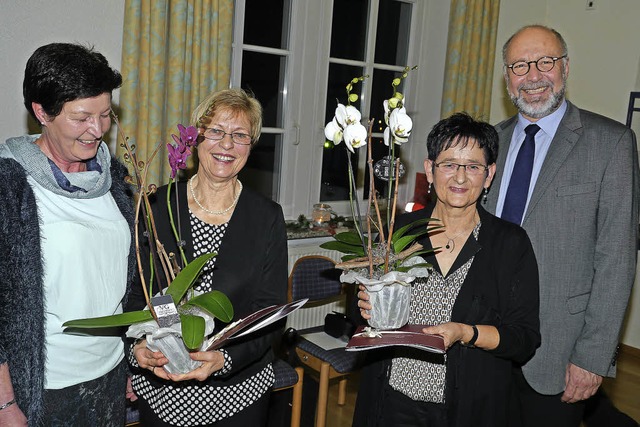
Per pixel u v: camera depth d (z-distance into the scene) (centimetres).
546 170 207
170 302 137
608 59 454
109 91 144
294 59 404
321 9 409
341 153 443
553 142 210
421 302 180
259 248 177
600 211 201
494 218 187
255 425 180
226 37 331
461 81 435
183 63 314
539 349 207
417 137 474
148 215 156
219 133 168
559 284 204
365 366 190
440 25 457
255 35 389
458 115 179
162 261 149
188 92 322
